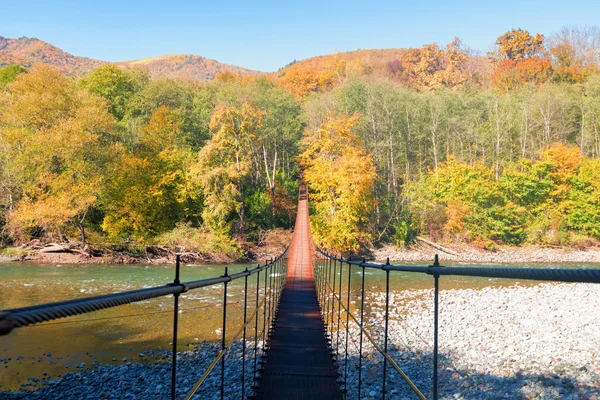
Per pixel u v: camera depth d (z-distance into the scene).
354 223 49.78
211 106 61.78
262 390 6.74
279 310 12.55
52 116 41.62
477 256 50.38
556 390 9.32
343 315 16.91
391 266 4.09
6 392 9.82
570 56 79.56
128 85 62.66
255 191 54.88
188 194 44.84
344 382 6.90
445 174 57.25
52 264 33.78
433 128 60.16
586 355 11.62
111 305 1.61
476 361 11.48
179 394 9.67
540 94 63.94
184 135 55.81
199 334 14.46
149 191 42.34
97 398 9.59
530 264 44.94
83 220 38.38
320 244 47.09
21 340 13.63
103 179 39.28
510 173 56.59
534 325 15.16
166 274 29.48
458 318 16.53
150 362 11.84
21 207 36.75
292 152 64.69
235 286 24.38
